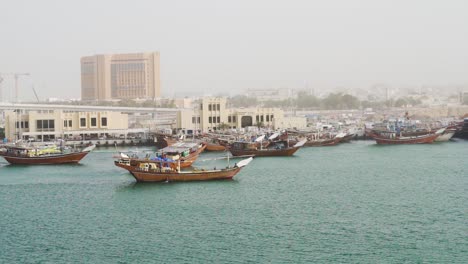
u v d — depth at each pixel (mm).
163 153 162250
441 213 105812
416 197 119938
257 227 98000
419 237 91312
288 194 124875
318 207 111938
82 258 84188
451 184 134375
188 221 102500
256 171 158750
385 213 106312
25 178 150375
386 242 89125
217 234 94312
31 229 99062
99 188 134000
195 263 81438
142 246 88938
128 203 117312
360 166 168625
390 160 182375
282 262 81250
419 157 189000
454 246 86875
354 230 95500
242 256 83875
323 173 154750
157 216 106438
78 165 175625
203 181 140875
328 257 82938
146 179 138875
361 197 120875
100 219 105000
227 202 117125
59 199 122688
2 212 111750
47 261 83250
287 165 171750
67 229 98750
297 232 94812
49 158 178250
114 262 82375
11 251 87625
